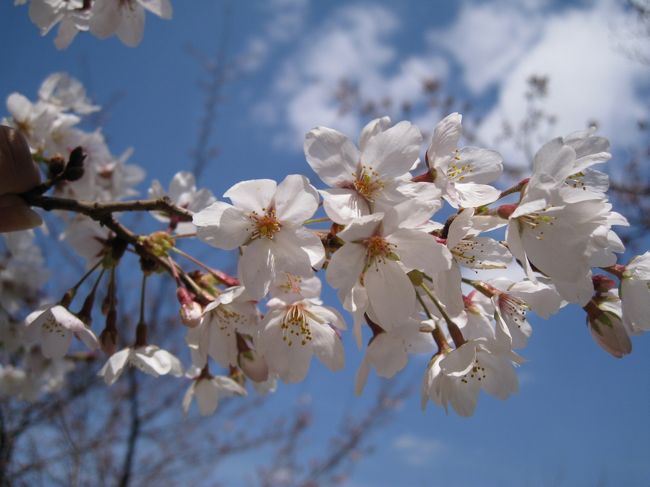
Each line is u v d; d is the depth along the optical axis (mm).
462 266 152
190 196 236
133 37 223
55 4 220
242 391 210
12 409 511
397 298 143
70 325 180
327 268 139
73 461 546
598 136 153
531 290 164
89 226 209
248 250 148
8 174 179
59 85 278
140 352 196
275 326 165
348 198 146
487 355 166
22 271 322
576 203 144
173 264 181
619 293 162
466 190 153
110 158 284
